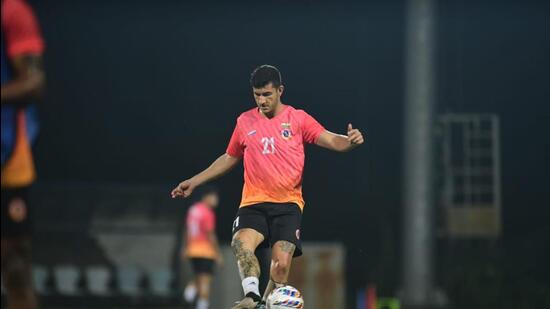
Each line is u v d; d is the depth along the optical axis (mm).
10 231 17297
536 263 81250
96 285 69375
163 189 76875
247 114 24656
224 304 61719
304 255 56219
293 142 24109
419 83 56719
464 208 74250
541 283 79500
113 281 70000
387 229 88062
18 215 17344
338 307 56094
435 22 57125
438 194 75000
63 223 74375
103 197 75812
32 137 17891
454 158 77688
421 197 56312
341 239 93250
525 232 93312
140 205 76125
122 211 75688
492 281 71562
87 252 74000
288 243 23750
